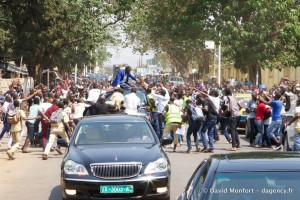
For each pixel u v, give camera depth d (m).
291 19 42.97
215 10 45.59
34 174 18.89
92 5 50.12
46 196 15.37
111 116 15.84
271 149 25.61
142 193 12.89
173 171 19.08
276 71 75.75
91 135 14.81
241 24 44.00
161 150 14.01
